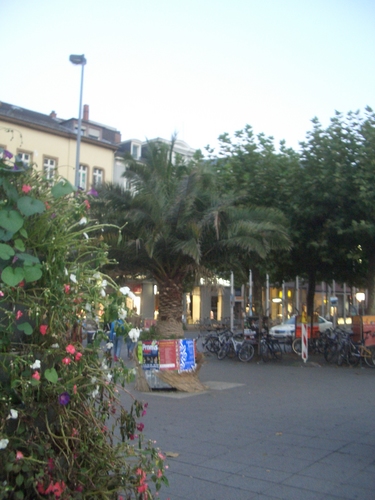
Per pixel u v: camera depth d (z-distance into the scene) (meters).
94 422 3.11
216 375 14.76
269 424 8.34
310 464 6.23
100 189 13.04
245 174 19.22
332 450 6.84
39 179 3.12
